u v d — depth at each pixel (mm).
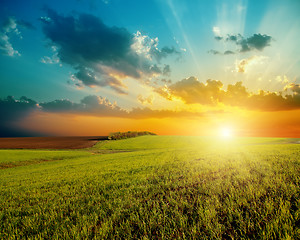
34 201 6941
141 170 11844
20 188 9812
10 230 4422
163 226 3848
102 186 8227
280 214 3668
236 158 13281
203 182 6824
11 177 15844
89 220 4449
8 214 5645
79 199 6473
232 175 7668
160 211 4566
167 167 11812
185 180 7488
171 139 84625
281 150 17344
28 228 4414
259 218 3619
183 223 3758
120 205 5312
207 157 15625
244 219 3723
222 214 4102
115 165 16359
